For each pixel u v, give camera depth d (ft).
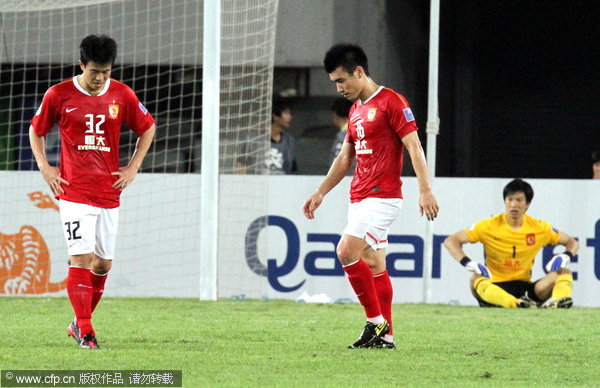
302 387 59.11
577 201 123.75
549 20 160.45
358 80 75.00
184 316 101.81
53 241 126.21
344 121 142.92
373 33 158.40
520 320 101.60
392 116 74.08
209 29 120.98
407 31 158.71
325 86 158.20
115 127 76.59
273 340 82.58
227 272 125.80
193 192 126.82
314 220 125.90
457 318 103.35
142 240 127.24
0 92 149.28
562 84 161.17
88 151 75.77
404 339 84.94
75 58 150.10
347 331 89.76
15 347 74.95
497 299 116.67
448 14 159.22
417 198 124.88
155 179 127.13
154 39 152.46
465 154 160.35
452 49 159.33
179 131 142.82
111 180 76.84
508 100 160.56
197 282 126.93
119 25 150.51
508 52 159.94
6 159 144.97
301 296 125.18
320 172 158.81
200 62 153.69
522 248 118.73
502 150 160.76
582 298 123.34
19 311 105.50
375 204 74.84
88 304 75.66
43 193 126.31
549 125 161.17
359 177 75.87
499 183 124.26
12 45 148.87
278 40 158.40
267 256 125.59
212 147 121.08
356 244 75.15
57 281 126.21
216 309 110.01
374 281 78.07
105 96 76.07
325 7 157.99
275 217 126.41
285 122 144.56
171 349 75.51
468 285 124.26
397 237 124.98
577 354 76.13
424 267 123.13
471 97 160.15
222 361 69.15
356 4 157.99
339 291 125.39
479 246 123.85
